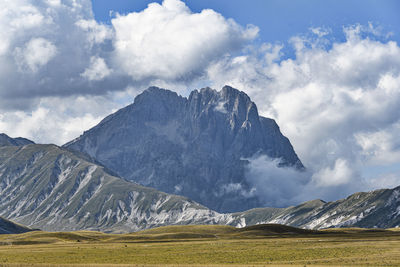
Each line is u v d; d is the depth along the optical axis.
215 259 159.12
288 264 136.12
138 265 137.00
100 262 156.75
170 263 149.50
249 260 152.75
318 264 133.88
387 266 124.56
